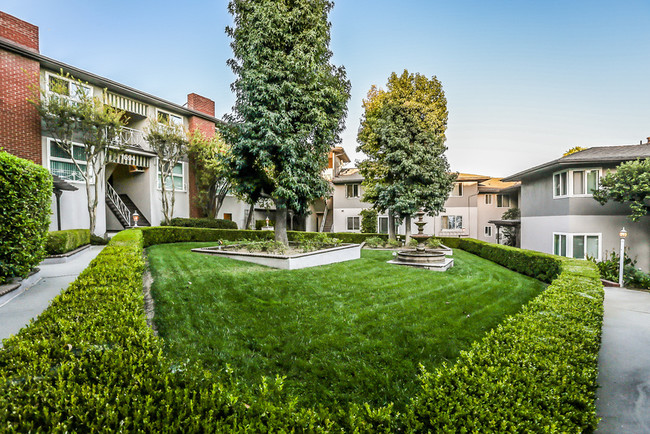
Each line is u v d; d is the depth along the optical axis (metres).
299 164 10.85
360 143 20.78
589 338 2.98
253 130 10.45
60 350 2.00
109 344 2.19
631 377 3.91
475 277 10.00
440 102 22.52
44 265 8.87
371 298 6.71
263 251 10.74
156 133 17.64
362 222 26.42
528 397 1.95
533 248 17.69
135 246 7.12
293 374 3.81
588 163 13.67
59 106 13.02
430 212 18.05
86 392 1.57
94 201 14.95
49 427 1.40
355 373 3.85
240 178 11.52
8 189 5.70
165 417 1.48
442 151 18.02
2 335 3.73
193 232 16.72
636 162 11.36
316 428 1.57
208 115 22.28
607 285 10.70
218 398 1.62
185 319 5.02
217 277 7.36
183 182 21.25
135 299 3.26
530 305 4.23
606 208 13.56
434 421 1.69
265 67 10.22
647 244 13.04
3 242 5.62
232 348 4.26
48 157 14.08
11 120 12.81
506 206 27.41
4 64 12.66
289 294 6.58
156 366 1.96
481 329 5.33
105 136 14.85
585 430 1.99
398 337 4.84
